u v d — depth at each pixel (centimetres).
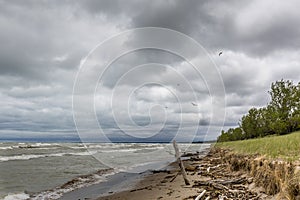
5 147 5291
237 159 1347
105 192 1142
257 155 1203
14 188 1227
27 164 2261
